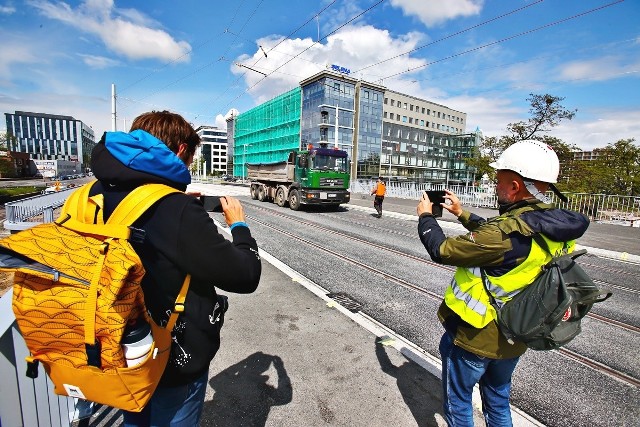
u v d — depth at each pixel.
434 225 1.76
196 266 1.07
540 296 1.34
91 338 0.93
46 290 0.93
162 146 1.16
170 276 1.11
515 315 1.41
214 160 121.25
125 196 1.10
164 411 1.25
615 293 5.56
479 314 1.55
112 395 1.01
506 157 1.62
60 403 2.06
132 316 1.01
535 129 20.50
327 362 3.10
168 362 1.17
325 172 15.30
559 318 1.29
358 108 50.50
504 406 1.82
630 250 8.67
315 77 48.19
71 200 1.16
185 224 1.06
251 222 11.80
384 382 2.83
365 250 7.89
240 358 3.13
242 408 2.46
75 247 0.99
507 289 1.48
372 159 53.44
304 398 2.59
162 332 1.10
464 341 1.64
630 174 20.28
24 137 144.00
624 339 3.87
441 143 64.19
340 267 6.42
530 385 2.94
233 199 1.46
